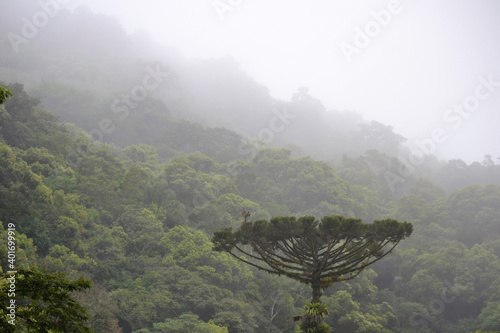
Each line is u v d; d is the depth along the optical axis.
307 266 20.06
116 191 67.25
